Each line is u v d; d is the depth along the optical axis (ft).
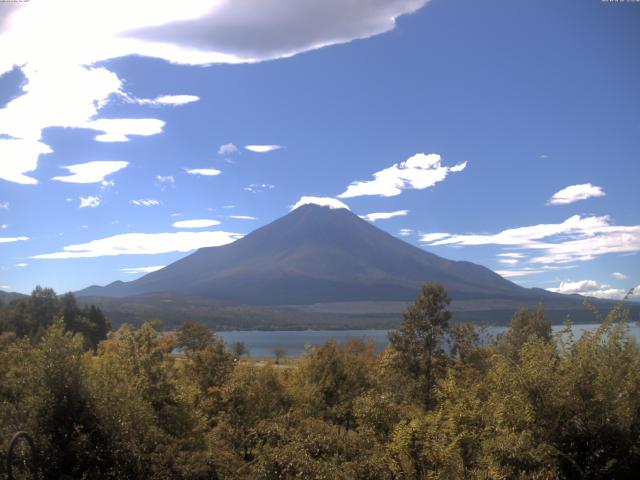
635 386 24.32
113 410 41.88
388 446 30.86
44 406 39.78
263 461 37.27
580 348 25.82
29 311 310.65
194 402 61.11
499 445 23.62
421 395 94.38
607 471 23.24
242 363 76.59
